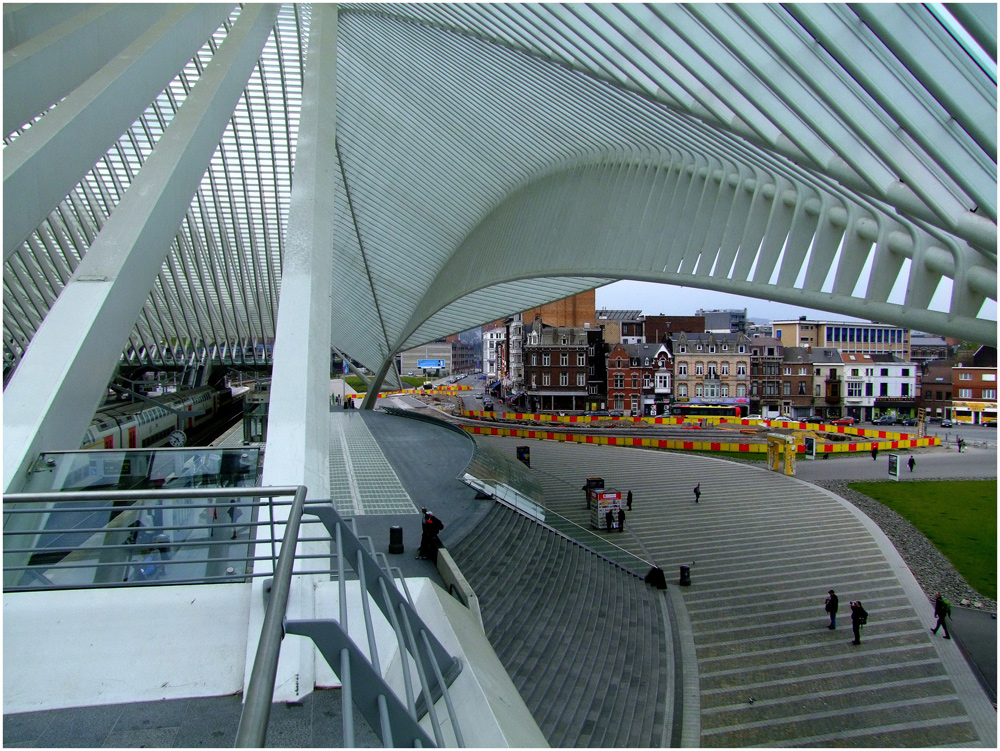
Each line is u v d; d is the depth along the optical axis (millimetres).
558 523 15867
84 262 6789
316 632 2643
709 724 10133
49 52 7457
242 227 28250
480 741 2963
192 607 3832
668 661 11859
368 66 20672
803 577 16797
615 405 58406
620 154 16312
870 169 6781
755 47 6738
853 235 9453
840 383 58969
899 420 56969
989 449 40000
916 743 9820
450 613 4449
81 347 5848
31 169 6199
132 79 8406
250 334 38062
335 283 34375
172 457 5527
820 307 10156
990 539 20219
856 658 12391
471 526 12844
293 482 5805
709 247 12828
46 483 4984
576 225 18438
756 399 57938
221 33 20297
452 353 149875
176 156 8641
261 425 23234
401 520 12992
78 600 3807
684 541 19797
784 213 11070
